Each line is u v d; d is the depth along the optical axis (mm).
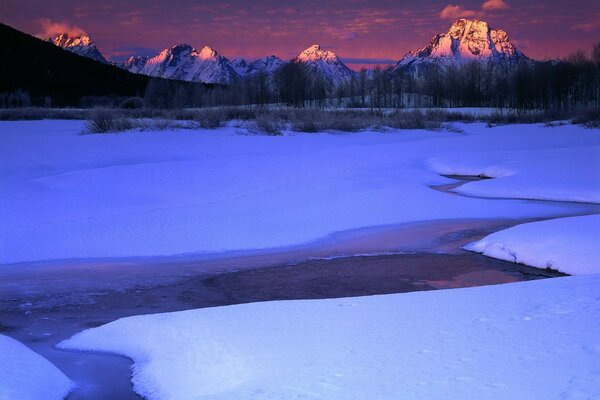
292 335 5531
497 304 5973
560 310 5543
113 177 18422
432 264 10945
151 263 11094
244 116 42250
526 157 25297
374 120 42469
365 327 5543
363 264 11000
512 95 95562
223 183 18219
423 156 26672
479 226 14242
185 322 6480
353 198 16656
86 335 6805
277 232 13391
